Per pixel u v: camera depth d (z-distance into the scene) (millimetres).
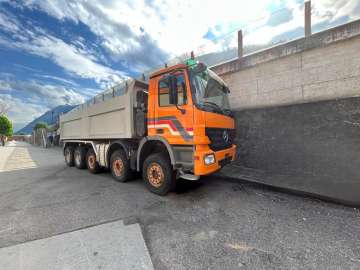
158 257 1920
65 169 7238
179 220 2729
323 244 2080
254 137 5316
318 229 2387
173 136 3432
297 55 4484
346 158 3734
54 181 5277
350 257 1861
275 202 3291
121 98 4449
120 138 4664
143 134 4098
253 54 5250
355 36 3672
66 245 2143
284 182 4059
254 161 5309
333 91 3957
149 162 3943
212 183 4488
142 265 1802
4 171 7039
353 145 3645
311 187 3645
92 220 2771
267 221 2633
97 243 2180
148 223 2656
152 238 2273
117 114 4656
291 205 3143
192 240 2221
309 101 4297
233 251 2002
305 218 2682
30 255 1967
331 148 3936
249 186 4207
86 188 4453
